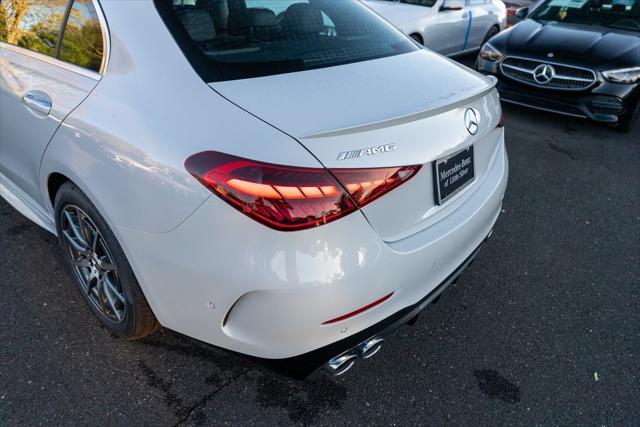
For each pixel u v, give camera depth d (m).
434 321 2.29
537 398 1.93
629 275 2.71
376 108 1.49
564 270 2.72
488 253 2.84
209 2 1.70
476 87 1.85
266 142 1.32
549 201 3.49
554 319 2.35
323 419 1.78
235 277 1.34
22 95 2.00
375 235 1.41
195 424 1.74
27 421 1.71
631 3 5.28
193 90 1.48
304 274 1.31
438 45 6.84
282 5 1.88
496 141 2.12
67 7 1.89
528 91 4.95
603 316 2.38
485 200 1.91
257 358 1.54
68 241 2.05
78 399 1.80
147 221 1.46
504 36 5.27
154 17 1.64
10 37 2.24
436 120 1.57
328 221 1.31
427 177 1.58
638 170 4.07
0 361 1.93
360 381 1.95
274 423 1.75
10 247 2.60
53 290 2.32
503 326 2.29
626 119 4.70
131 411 1.77
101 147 1.56
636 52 4.61
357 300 1.41
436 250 1.61
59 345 2.02
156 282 1.54
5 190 2.64
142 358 1.99
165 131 1.43
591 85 4.57
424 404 1.87
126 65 1.62
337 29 1.99
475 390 1.94
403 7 6.56
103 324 2.06
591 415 1.87
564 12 5.62
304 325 1.39
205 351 2.04
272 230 1.28
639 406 1.92
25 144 2.06
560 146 4.51
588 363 2.11
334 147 1.33
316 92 1.52
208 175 1.32
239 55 1.62
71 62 1.85
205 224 1.35
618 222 3.25
